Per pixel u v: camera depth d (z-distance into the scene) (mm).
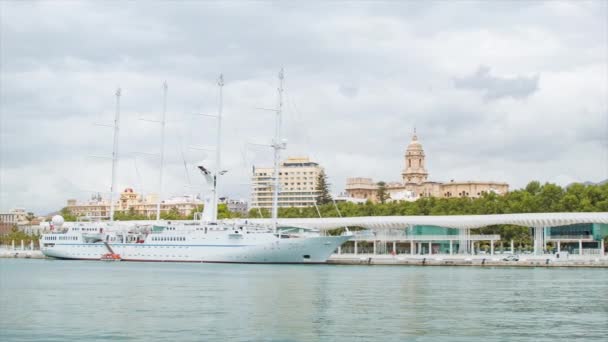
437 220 179000
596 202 193625
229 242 164875
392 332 54812
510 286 96438
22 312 66750
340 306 71188
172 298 79250
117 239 185625
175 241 173625
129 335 53438
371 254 183250
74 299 78750
